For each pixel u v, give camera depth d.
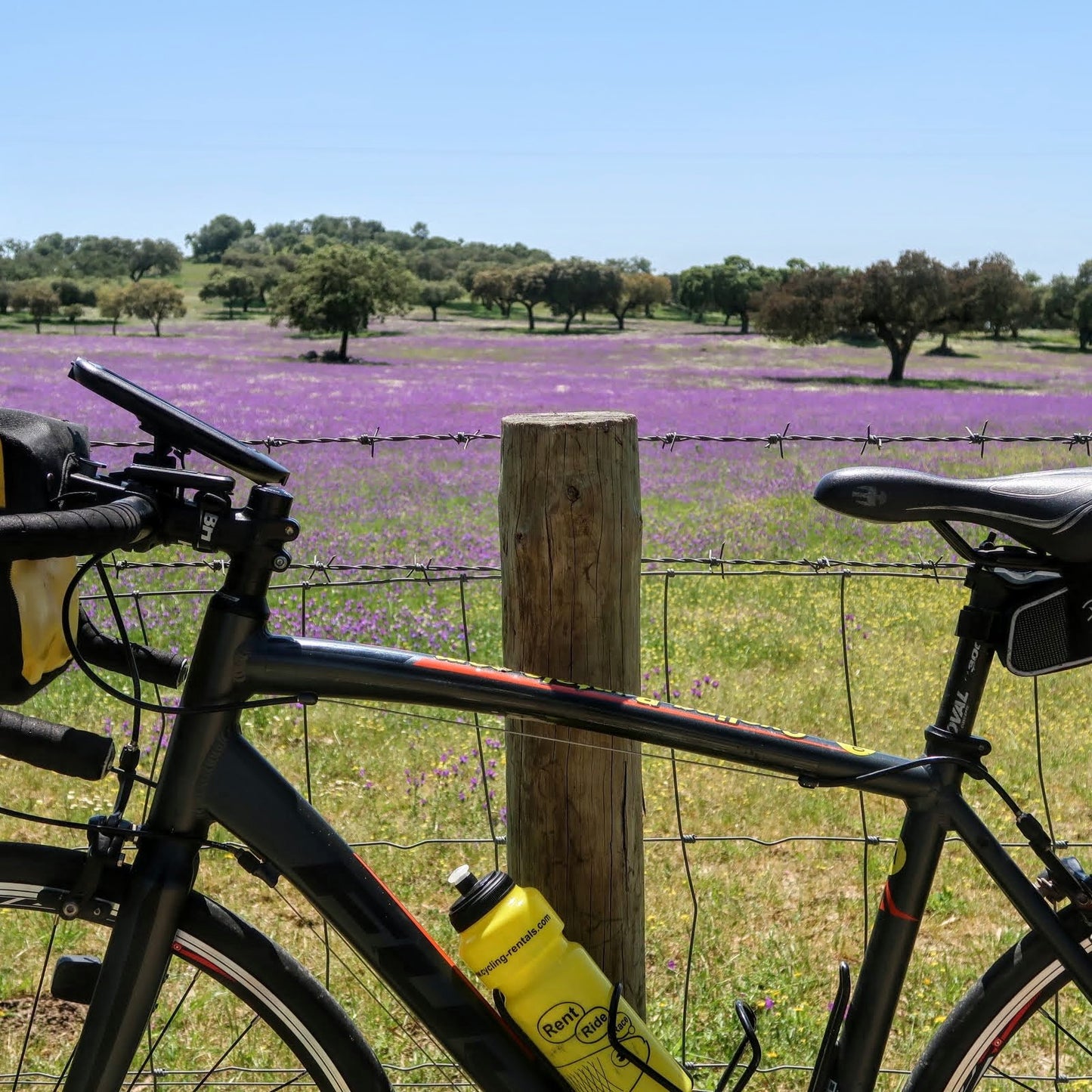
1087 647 1.71
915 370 68.69
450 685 1.76
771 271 150.00
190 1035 2.91
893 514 1.68
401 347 82.25
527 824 2.34
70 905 1.74
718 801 4.68
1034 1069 2.82
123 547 1.54
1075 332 129.38
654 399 39.56
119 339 82.50
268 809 1.76
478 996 1.86
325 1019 1.85
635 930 2.39
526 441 2.19
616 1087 1.85
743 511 12.27
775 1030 3.04
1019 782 4.92
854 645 7.00
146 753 4.86
